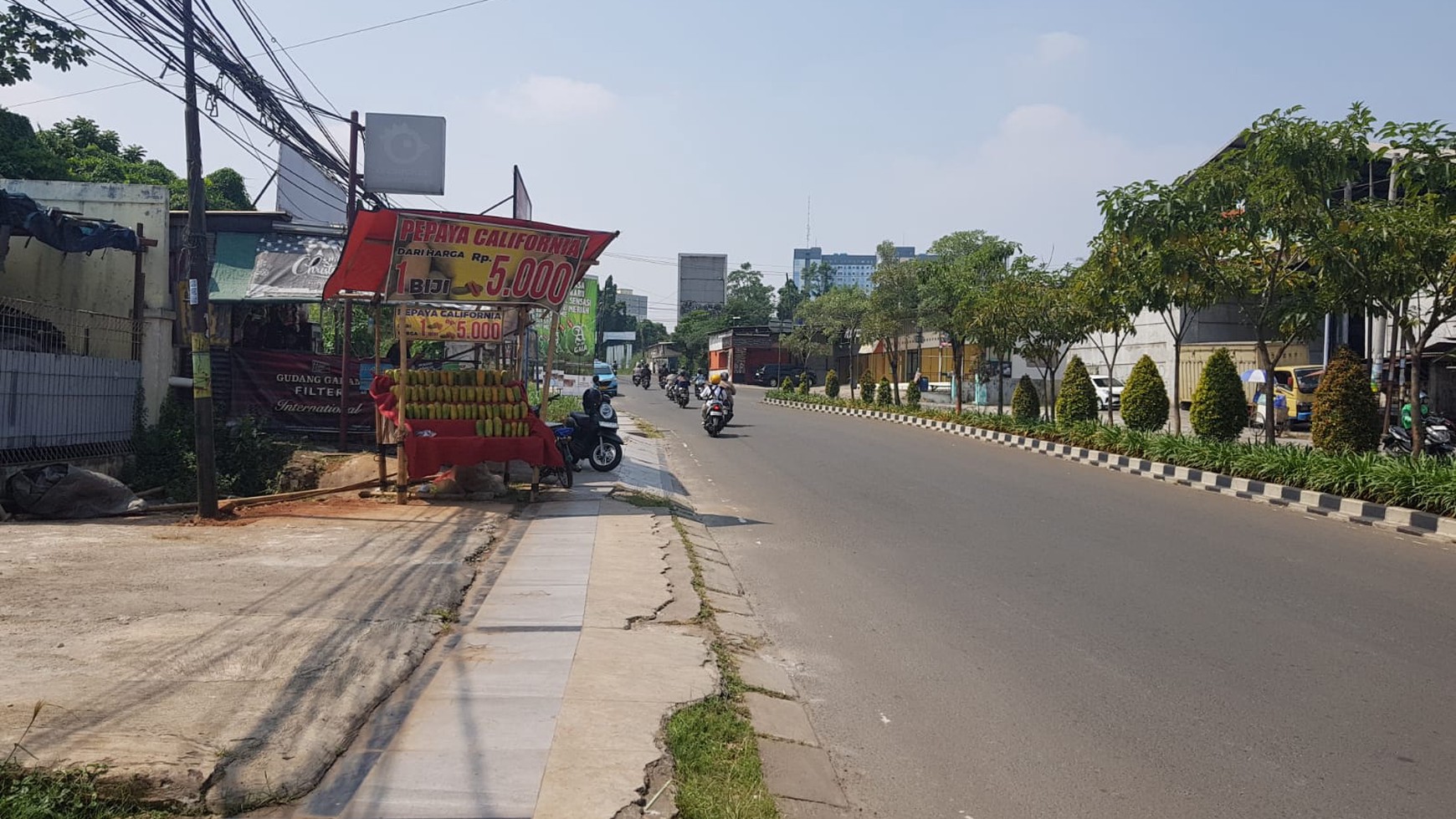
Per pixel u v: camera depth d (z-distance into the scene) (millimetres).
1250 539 10805
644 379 62531
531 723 4898
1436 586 8609
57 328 14109
